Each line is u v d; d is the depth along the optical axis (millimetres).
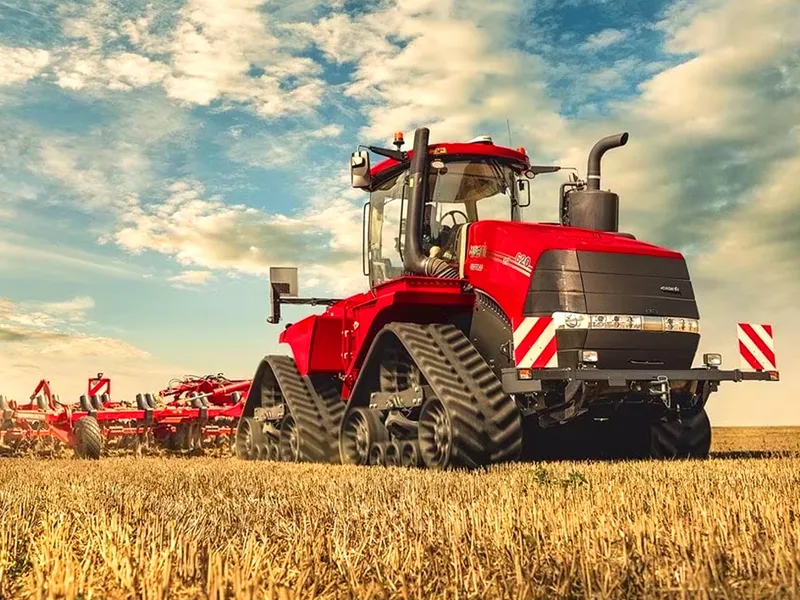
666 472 7371
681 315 9062
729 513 4289
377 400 10180
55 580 3186
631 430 10227
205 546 3824
